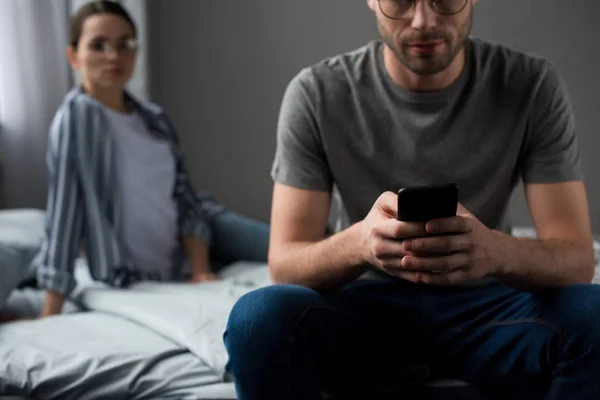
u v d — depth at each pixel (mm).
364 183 1194
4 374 1223
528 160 1173
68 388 1209
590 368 901
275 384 927
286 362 931
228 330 944
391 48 1120
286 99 1228
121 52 1856
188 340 1308
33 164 2473
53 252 1646
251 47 2766
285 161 1198
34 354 1265
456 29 1077
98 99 1880
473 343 1066
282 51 2768
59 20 2461
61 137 1738
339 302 1069
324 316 994
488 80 1177
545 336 949
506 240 977
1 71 2398
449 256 928
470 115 1168
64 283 1631
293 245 1131
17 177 2455
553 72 1176
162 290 1687
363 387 1087
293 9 2754
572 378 916
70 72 2506
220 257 2148
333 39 2762
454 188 899
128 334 1382
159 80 2754
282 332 932
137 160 1867
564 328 922
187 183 2012
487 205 1188
